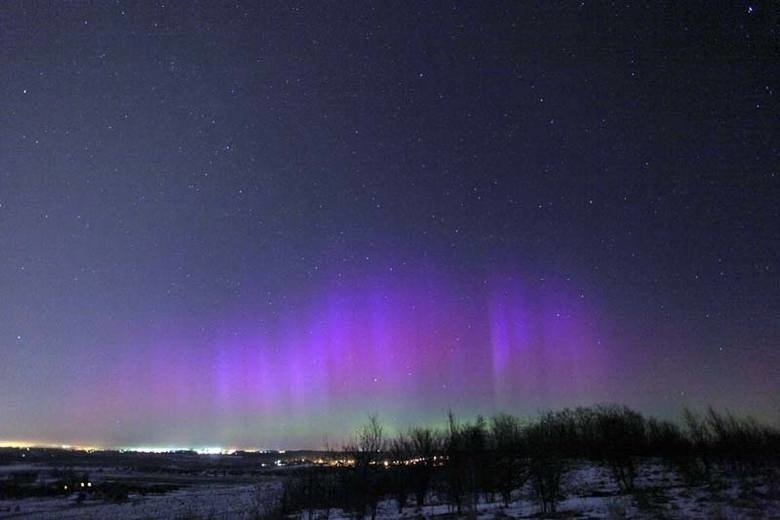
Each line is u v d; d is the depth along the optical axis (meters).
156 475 102.50
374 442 26.34
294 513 27.55
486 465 23.80
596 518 16.31
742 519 13.84
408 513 23.72
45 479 85.38
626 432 31.45
